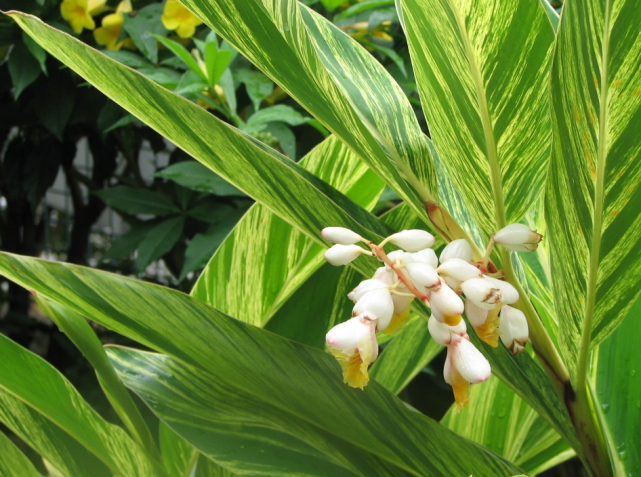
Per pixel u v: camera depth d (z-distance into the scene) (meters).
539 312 0.56
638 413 0.55
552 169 0.40
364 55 0.54
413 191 0.47
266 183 0.46
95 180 1.54
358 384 0.40
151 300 0.48
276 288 0.69
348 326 0.39
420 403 1.13
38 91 1.13
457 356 0.40
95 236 2.32
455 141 0.45
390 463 0.52
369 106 0.50
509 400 0.75
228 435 0.54
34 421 0.60
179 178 0.95
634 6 0.33
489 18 0.40
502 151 0.44
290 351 0.51
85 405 0.55
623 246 0.40
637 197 0.38
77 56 0.43
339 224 0.46
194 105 0.43
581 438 0.48
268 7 0.41
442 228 0.47
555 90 0.38
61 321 0.51
